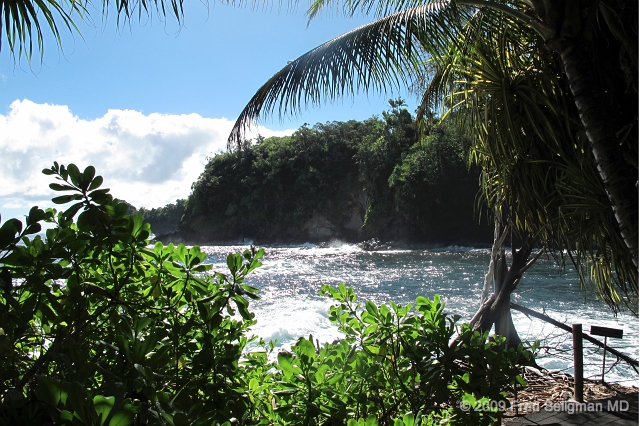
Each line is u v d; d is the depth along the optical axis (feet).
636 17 10.28
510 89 11.60
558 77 11.82
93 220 4.27
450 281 75.92
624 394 13.01
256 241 253.03
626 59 10.81
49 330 4.60
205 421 3.24
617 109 11.45
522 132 11.86
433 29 11.00
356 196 229.25
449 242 170.50
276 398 5.25
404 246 181.06
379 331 5.91
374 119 237.04
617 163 8.96
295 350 5.07
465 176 154.51
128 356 3.67
